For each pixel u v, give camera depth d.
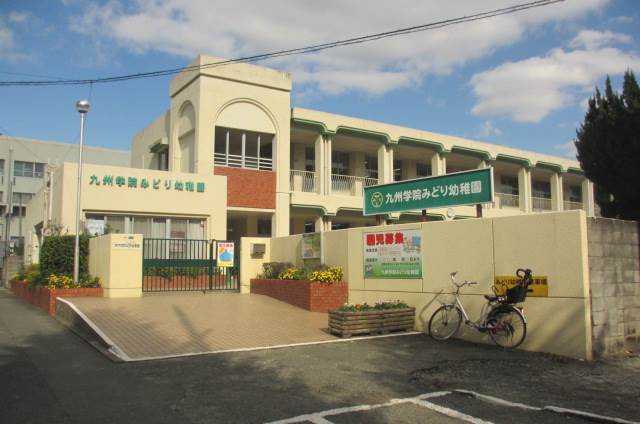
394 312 11.10
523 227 9.70
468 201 11.95
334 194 26.45
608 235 9.37
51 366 7.83
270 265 16.19
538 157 34.34
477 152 31.25
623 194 11.68
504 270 9.94
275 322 11.64
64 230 17.91
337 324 10.57
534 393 6.64
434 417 5.68
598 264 9.09
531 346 9.35
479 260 10.39
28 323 11.89
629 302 9.53
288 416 5.67
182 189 20.22
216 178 21.00
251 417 5.62
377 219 14.34
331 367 7.93
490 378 7.41
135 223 19.50
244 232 24.97
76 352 8.80
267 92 23.41
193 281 17.08
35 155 46.06
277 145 23.55
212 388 6.72
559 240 9.16
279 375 7.41
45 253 15.04
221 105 22.19
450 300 10.84
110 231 18.28
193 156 22.41
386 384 7.02
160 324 10.78
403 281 11.95
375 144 28.03
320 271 13.75
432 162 30.23
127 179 19.17
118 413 5.72
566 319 8.95
